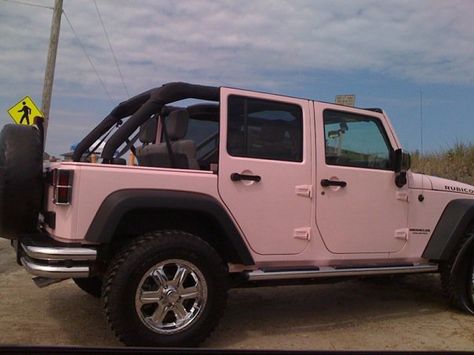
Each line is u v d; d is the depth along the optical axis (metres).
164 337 3.91
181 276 4.02
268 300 6.08
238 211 4.40
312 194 4.78
